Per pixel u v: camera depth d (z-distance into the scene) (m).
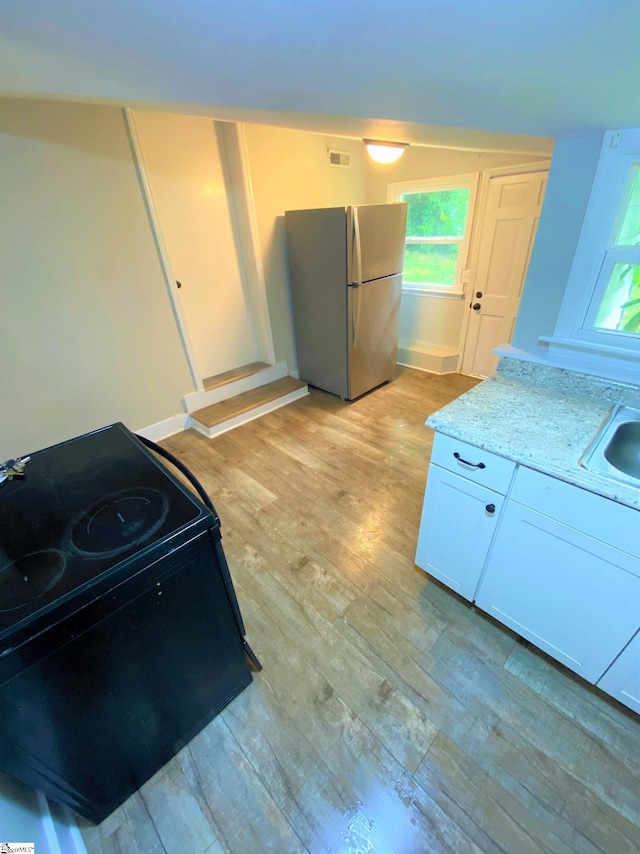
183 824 1.11
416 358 4.16
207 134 2.78
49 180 2.06
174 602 0.99
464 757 1.21
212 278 3.19
